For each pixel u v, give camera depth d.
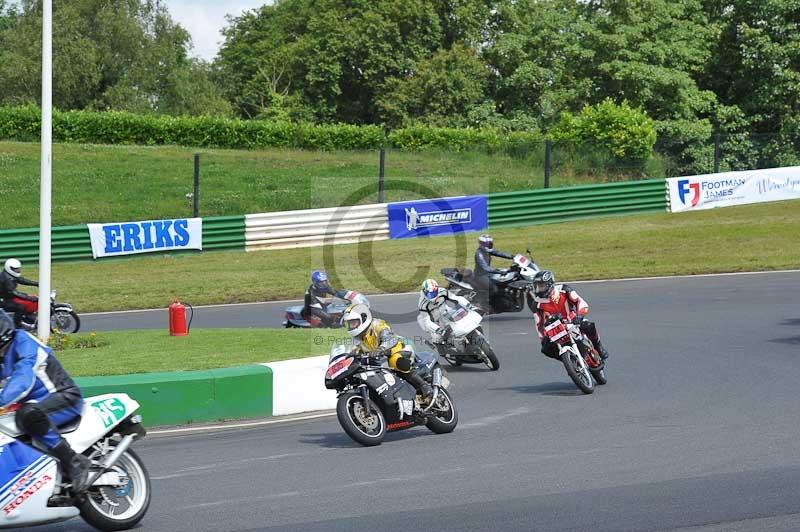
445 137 57.31
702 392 16.89
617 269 34.38
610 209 44.44
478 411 16.28
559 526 9.45
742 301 27.72
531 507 10.13
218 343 20.70
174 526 9.84
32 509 9.36
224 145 59.88
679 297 28.86
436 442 13.88
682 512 9.80
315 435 14.62
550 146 45.22
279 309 29.56
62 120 58.34
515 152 50.56
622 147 49.22
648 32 59.41
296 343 20.45
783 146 55.78
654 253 37.03
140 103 82.00
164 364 17.88
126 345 20.75
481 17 75.69
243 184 50.38
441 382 14.67
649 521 9.53
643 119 50.06
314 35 81.06
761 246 37.78
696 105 57.53
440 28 76.88
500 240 39.66
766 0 58.00
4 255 36.47
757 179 46.69
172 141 59.69
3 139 58.09
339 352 14.29
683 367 19.36
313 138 59.69
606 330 24.20
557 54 68.81
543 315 18.19
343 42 77.00
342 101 80.56
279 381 16.38
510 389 18.23
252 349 19.67
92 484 9.61
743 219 43.16
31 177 49.75
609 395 17.06
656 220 43.47
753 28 59.50
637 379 18.42
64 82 79.25
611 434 13.84
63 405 9.56
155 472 12.34
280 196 48.44
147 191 48.84
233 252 39.09
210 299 31.44
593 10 63.31
